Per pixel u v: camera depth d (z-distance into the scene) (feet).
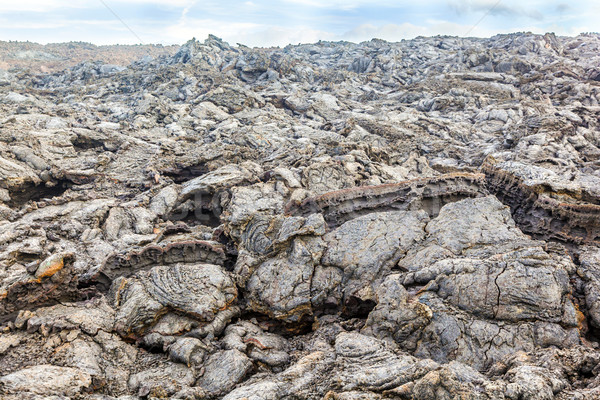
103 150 110.22
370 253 43.14
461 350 33.30
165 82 198.90
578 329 33.42
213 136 126.11
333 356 32.53
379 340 34.12
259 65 223.71
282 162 93.35
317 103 171.22
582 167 100.01
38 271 38.75
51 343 34.55
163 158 99.66
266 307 42.11
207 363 35.70
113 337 37.17
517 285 34.91
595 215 46.80
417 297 36.88
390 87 231.30
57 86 236.63
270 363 35.86
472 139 140.56
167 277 42.22
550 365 29.50
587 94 174.81
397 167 95.55
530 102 161.17
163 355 37.60
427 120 155.63
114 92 208.23
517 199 56.29
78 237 62.85
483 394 26.13
